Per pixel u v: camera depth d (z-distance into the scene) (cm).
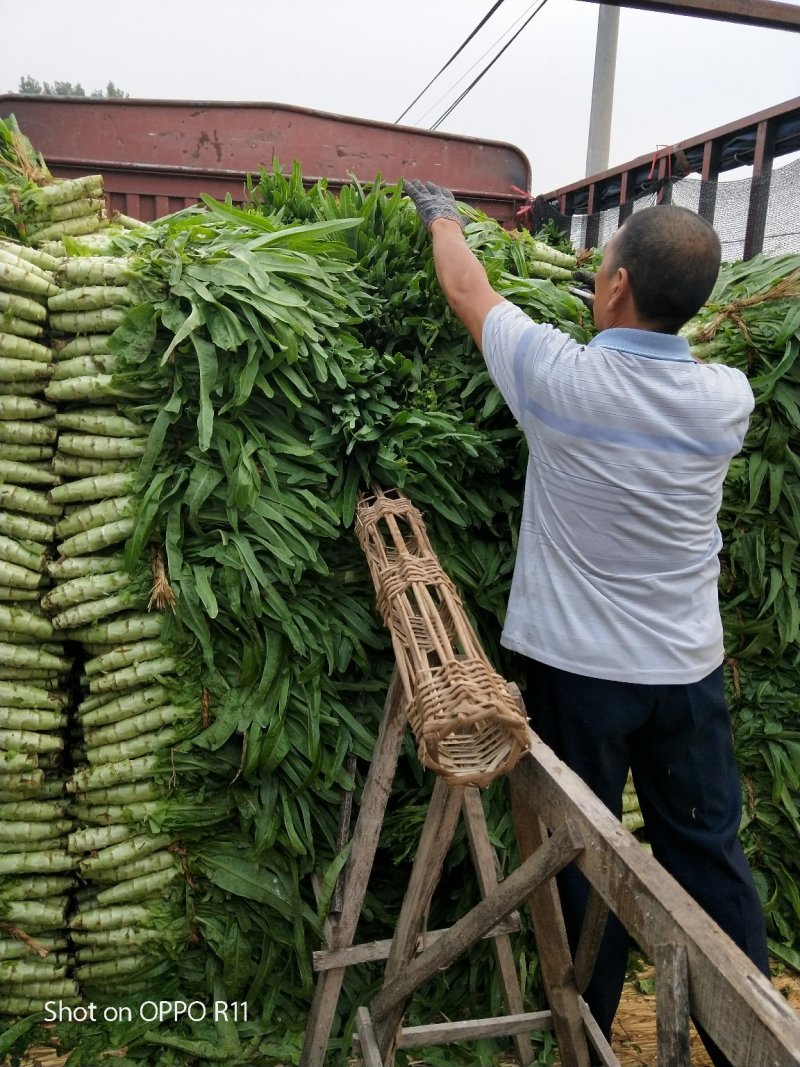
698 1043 193
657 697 154
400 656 134
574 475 148
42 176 204
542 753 131
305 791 178
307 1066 170
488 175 405
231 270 167
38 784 167
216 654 171
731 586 213
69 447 162
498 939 179
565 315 203
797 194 284
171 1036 174
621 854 104
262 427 170
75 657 176
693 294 147
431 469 173
